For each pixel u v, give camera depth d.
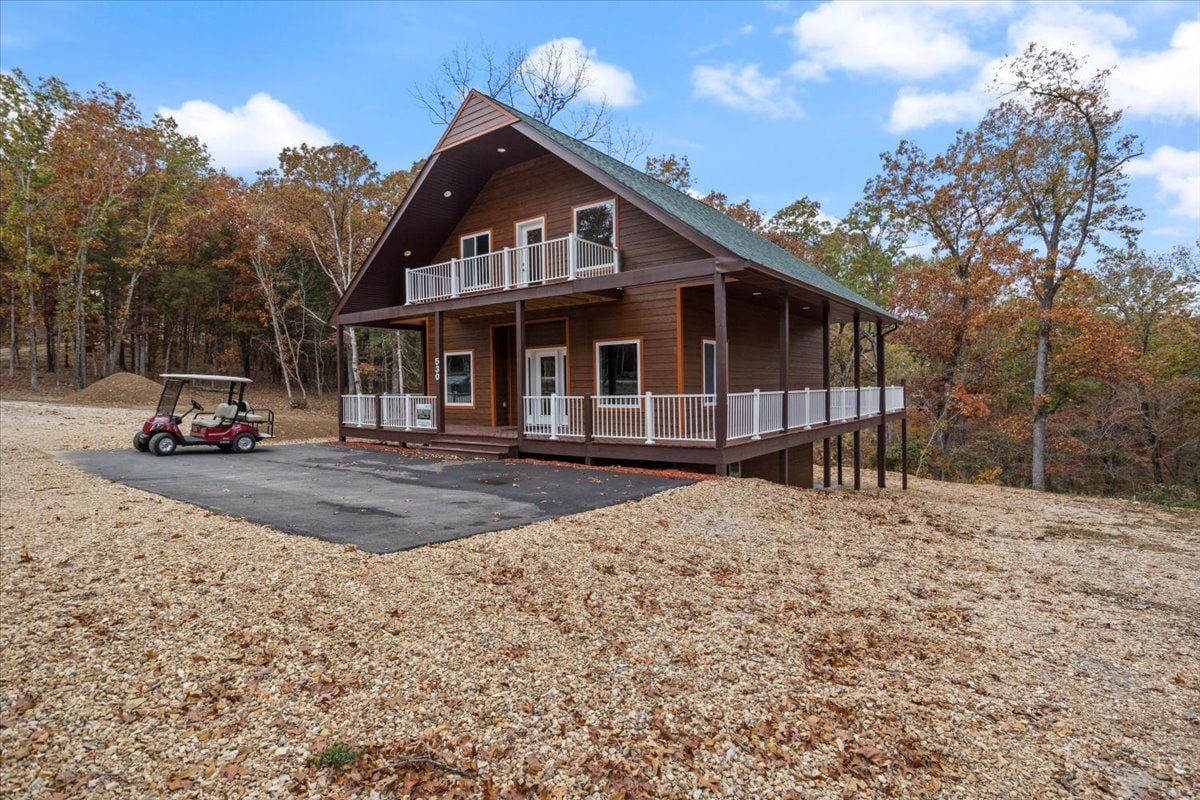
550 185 14.85
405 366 39.34
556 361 15.26
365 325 18.52
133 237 32.97
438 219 16.38
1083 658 4.79
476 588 4.98
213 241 33.75
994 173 24.97
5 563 5.28
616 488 9.38
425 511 7.56
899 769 3.17
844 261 33.25
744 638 4.55
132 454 13.67
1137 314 27.34
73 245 30.20
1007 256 24.36
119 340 32.69
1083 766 3.32
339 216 31.62
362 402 16.89
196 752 2.98
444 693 3.56
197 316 36.47
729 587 5.56
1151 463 25.33
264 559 5.46
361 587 4.87
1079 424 25.47
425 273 16.70
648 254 13.30
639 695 3.68
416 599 4.71
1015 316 24.41
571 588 5.14
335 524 6.80
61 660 3.70
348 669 3.75
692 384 13.36
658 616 4.79
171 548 5.76
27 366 36.47
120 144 30.95
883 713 3.70
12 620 4.17
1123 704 4.07
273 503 8.04
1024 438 25.98
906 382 27.88
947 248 27.47
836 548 7.35
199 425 14.23
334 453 14.29
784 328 12.97
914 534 8.82
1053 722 3.77
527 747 3.13
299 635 4.10
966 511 12.75
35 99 28.06
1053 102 22.39
